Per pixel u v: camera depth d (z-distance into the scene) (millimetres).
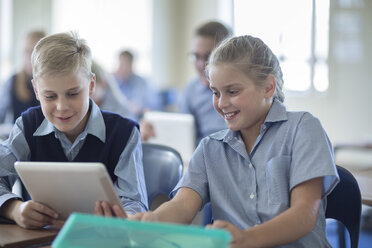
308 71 4762
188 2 6539
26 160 1507
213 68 1256
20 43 5617
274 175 1236
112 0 6422
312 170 1174
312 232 1227
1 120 3350
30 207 1194
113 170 1502
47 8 5848
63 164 1077
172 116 2645
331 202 1412
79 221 862
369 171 2062
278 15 5051
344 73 4449
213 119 2793
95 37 6332
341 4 4434
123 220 838
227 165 1339
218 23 2541
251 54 1251
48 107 1335
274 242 1044
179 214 1243
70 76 1302
